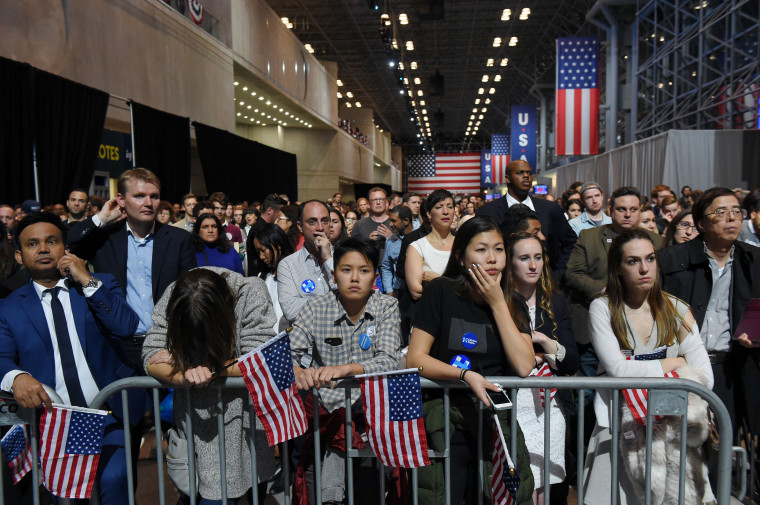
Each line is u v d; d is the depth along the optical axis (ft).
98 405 7.41
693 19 57.82
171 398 9.47
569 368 9.14
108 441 7.87
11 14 23.57
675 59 60.59
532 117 104.17
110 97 31.27
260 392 7.03
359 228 25.17
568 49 62.18
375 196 24.82
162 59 37.63
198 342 7.11
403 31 89.81
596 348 8.79
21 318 7.78
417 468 7.39
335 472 7.87
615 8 75.10
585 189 18.54
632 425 7.79
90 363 8.07
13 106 21.48
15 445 7.64
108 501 7.63
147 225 11.14
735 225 9.77
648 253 8.36
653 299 8.63
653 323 8.66
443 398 7.45
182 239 11.48
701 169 42.19
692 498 7.68
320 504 7.44
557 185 96.02
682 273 10.28
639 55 72.08
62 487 7.13
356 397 8.56
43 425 7.18
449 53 104.88
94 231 10.89
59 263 7.85
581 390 7.20
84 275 7.91
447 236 13.21
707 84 53.26
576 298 12.76
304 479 8.09
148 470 11.94
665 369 8.23
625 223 12.71
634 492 7.80
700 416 7.64
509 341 7.06
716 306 10.18
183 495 7.76
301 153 95.91
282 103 71.36
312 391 7.49
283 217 23.06
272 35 62.34
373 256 8.50
